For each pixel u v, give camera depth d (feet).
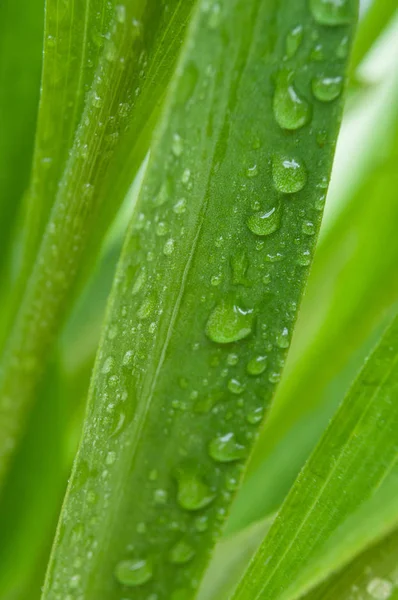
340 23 0.49
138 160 0.59
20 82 0.70
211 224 0.51
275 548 0.51
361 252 0.80
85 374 0.76
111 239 0.81
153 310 0.51
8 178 0.72
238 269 0.52
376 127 0.83
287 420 0.81
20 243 0.74
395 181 0.78
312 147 0.50
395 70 0.82
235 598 0.51
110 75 0.53
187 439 0.53
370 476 0.50
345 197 0.83
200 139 0.49
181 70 0.47
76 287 0.62
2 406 0.67
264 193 0.51
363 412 0.51
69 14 0.55
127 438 0.52
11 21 0.69
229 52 0.48
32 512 0.75
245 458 0.53
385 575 0.52
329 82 0.49
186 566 0.54
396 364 0.51
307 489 0.51
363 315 0.80
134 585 0.53
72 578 0.52
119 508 0.53
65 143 0.58
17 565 0.74
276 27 0.48
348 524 0.50
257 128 0.50
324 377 0.81
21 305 0.64
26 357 0.65
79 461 0.51
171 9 0.52
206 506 0.54
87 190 0.57
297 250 0.51
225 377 0.53
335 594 0.52
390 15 0.74
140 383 0.52
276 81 0.49
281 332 0.52
